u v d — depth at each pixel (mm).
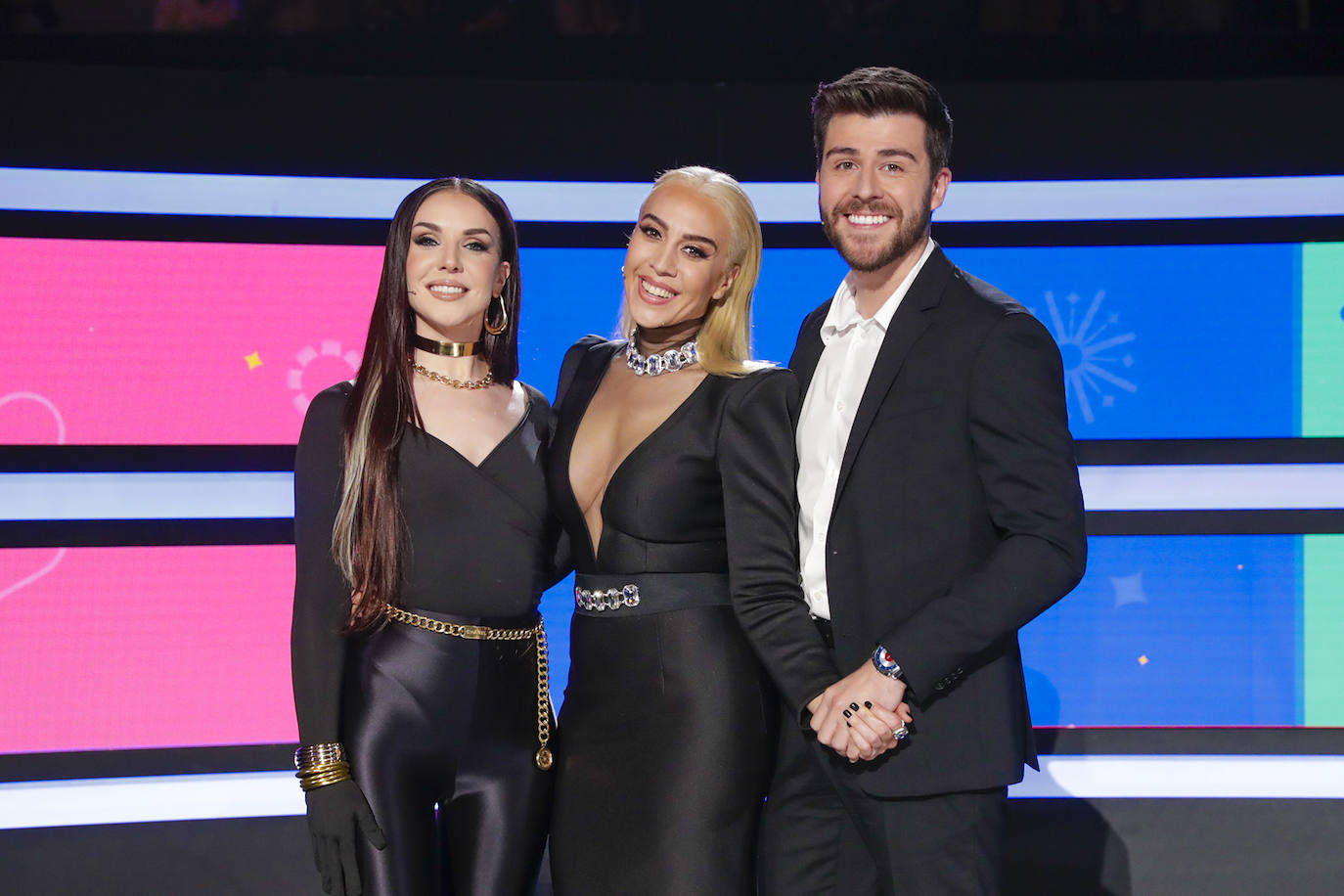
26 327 3525
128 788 3535
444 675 2348
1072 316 3660
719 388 2395
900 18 3514
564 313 3684
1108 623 3650
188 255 3586
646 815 2342
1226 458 3635
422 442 2387
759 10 3521
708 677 2359
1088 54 3672
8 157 3504
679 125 3678
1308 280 3619
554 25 3518
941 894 2328
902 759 2326
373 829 2260
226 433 3605
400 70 3672
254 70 3631
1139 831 3596
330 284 3637
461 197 2473
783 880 2584
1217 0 3455
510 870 2406
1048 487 2230
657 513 2365
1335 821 3561
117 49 3551
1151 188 3645
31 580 3525
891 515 2332
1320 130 3596
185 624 3586
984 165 3650
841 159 2414
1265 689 3635
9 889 3469
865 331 2488
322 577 2328
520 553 2434
